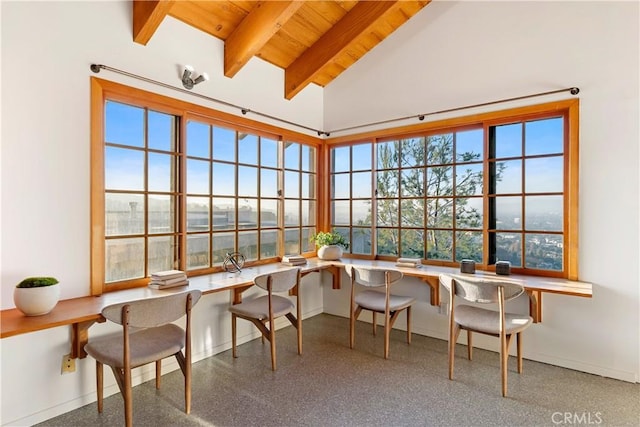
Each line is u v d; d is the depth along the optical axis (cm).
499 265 299
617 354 258
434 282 319
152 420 208
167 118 280
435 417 211
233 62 307
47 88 210
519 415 213
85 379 223
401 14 351
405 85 363
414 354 304
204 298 295
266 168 366
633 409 219
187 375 217
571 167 273
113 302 216
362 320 394
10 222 197
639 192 249
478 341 316
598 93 263
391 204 386
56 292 195
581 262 270
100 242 234
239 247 339
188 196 295
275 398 232
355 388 245
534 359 289
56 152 214
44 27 208
